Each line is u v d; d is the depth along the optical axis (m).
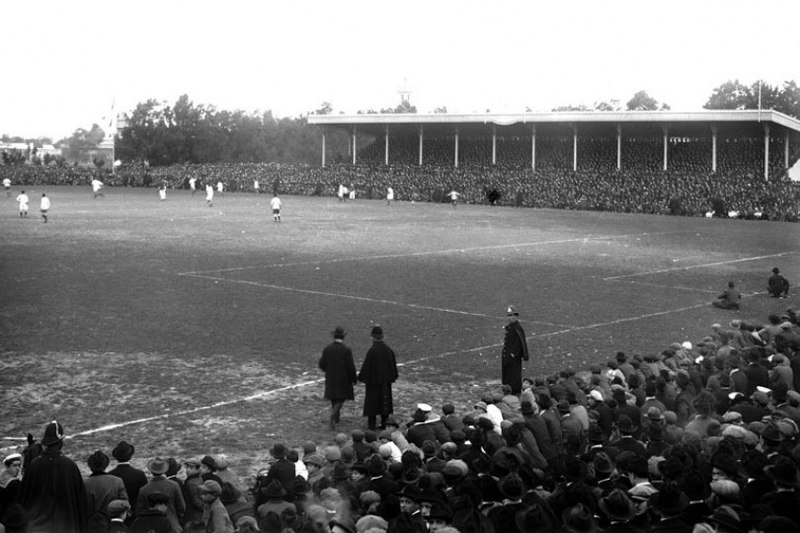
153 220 68.06
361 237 57.78
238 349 24.39
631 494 10.14
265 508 10.52
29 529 9.76
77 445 16.31
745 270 45.81
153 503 10.09
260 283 36.28
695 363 20.16
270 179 120.62
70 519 10.17
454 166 114.38
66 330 26.19
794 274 44.62
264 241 53.44
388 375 18.28
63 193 110.12
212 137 167.12
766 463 10.75
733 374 18.14
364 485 10.93
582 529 8.70
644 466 11.02
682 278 42.16
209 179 125.75
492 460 10.71
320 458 12.73
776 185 88.94
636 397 17.39
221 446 16.61
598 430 12.70
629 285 39.31
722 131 104.31
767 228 73.88
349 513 10.12
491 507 9.86
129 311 29.39
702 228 72.56
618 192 95.31
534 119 106.69
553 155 117.56
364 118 118.31
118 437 16.88
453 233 62.56
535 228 68.75
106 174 134.25
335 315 29.81
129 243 50.34
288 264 42.59
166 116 166.00
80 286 34.28
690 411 16.80
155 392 20.05
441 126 117.50
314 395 20.39
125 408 18.77
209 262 42.53
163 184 96.50
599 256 50.19
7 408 18.48
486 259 47.06
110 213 75.19
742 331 23.64
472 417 14.67
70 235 54.44
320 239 55.53
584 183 99.12
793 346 21.78
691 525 9.12
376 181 111.88
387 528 8.84
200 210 81.38
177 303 31.11
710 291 38.34
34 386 20.17
